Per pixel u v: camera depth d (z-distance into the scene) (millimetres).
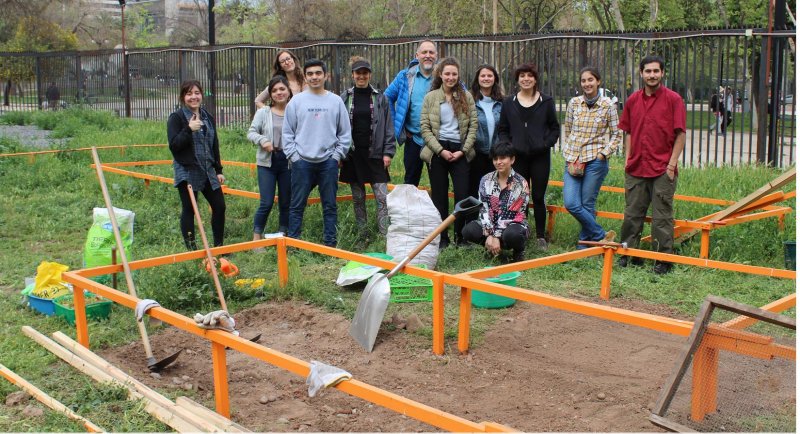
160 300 6426
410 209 7781
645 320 4297
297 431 4352
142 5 62844
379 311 5551
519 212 7711
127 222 7277
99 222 7238
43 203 10914
